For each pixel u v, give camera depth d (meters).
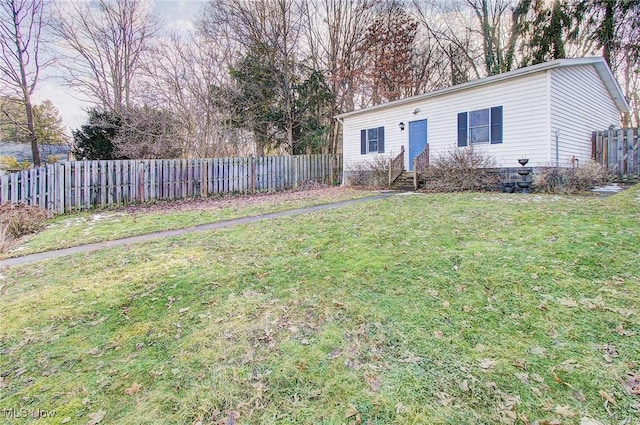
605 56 16.80
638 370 2.03
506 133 10.66
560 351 2.24
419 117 13.26
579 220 5.13
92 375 2.24
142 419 1.85
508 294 3.03
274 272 3.88
